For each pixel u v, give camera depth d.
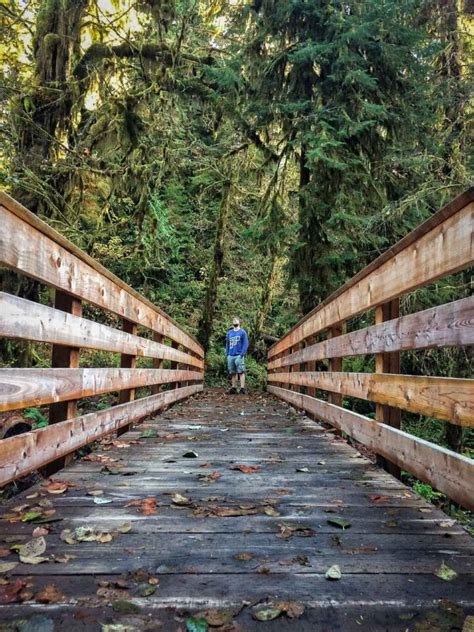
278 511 2.48
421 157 9.40
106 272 3.82
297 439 4.82
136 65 10.71
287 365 9.52
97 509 2.47
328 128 9.48
